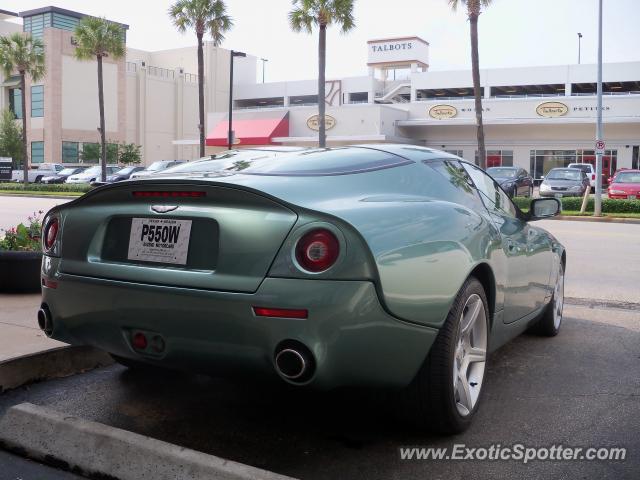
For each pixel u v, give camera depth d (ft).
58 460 9.23
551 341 16.43
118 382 12.89
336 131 157.99
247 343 8.62
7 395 12.03
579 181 90.33
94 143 197.26
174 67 241.14
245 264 8.66
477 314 10.77
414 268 9.06
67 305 10.27
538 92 190.60
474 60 86.28
